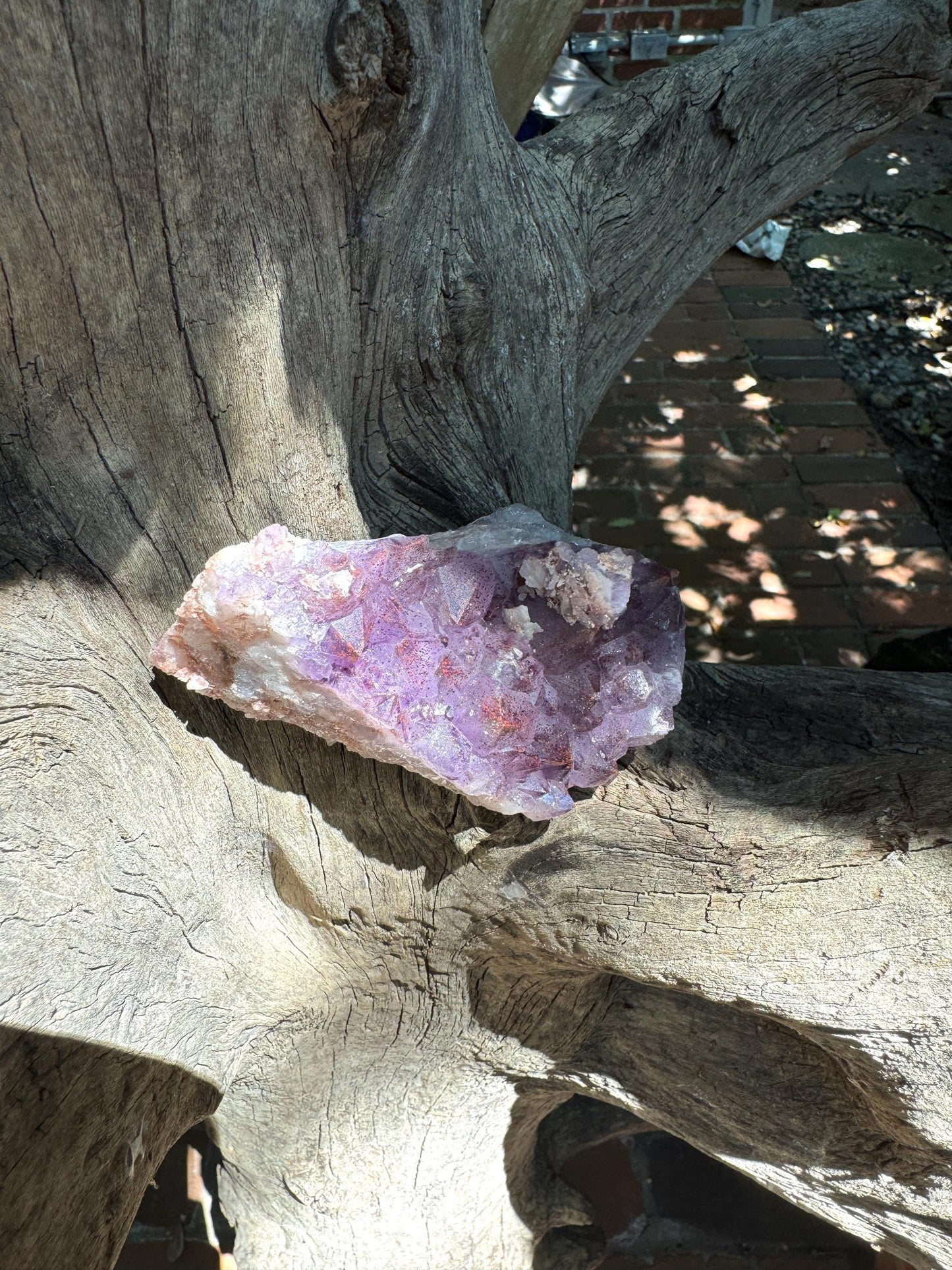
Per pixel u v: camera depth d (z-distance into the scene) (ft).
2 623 1.66
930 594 5.56
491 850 2.03
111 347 1.61
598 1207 4.36
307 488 1.88
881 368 6.98
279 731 1.91
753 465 6.23
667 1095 2.75
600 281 2.85
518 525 1.84
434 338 2.09
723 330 7.25
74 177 1.47
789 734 2.03
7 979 1.70
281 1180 3.03
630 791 1.94
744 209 3.18
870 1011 2.00
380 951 2.39
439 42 1.91
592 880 2.06
